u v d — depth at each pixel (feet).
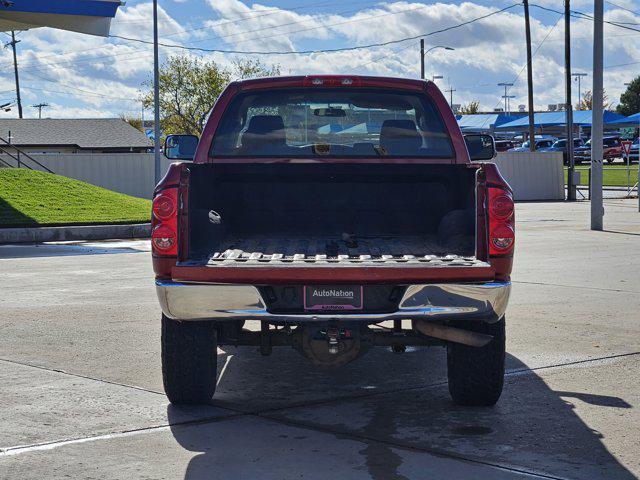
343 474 15.70
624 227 73.00
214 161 21.83
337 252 19.25
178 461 16.46
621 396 20.83
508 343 26.76
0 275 44.29
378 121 22.47
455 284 17.71
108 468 16.08
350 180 21.65
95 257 54.08
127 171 121.90
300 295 17.90
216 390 21.72
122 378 22.75
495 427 18.47
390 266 17.56
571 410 19.70
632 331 28.50
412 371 23.77
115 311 32.91
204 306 17.75
